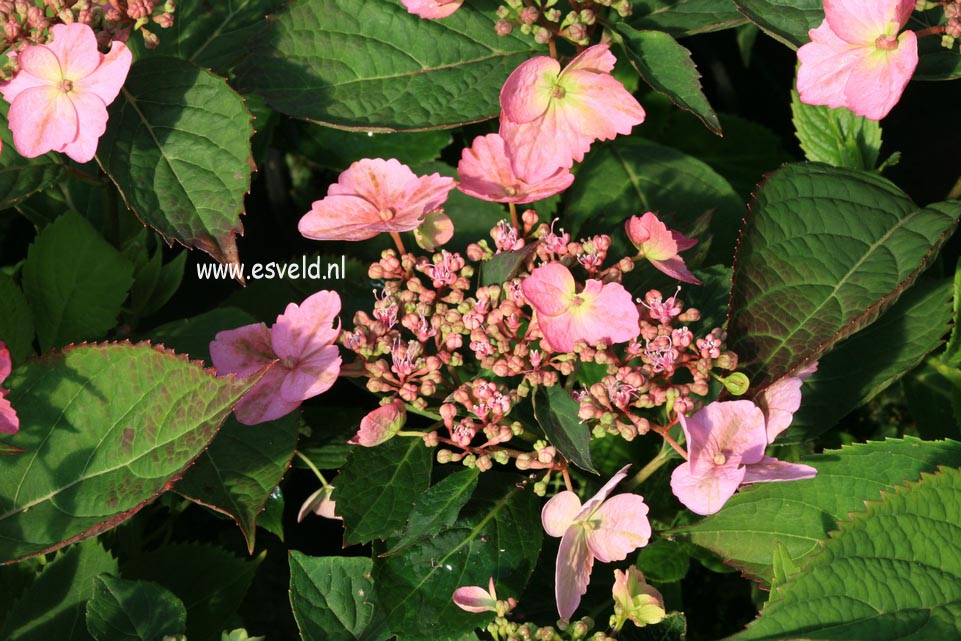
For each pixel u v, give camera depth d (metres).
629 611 0.53
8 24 0.55
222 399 0.52
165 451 0.52
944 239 0.54
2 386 0.53
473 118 0.57
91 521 0.52
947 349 0.59
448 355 0.55
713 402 0.53
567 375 0.56
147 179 0.55
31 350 0.59
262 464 0.55
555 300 0.53
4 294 0.58
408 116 0.57
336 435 0.61
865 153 0.62
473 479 0.54
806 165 0.56
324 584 0.55
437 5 0.57
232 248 0.55
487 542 0.55
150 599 0.54
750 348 0.54
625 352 0.57
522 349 0.54
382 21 0.58
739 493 0.55
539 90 0.55
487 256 0.56
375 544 0.55
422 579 0.54
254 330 0.55
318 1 0.58
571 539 0.53
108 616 0.54
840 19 0.55
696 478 0.52
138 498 0.52
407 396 0.54
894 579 0.50
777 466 0.53
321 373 0.54
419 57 0.58
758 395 0.54
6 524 0.52
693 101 0.56
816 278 0.54
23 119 0.54
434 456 0.58
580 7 0.57
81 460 0.52
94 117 0.54
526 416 0.56
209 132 0.55
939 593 0.50
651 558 0.59
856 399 0.58
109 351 0.52
